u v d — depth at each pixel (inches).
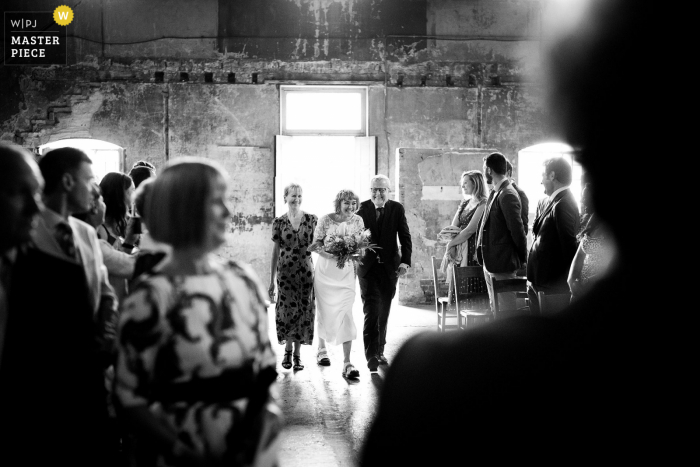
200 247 72.1
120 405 68.4
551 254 177.6
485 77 433.4
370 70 430.3
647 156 16.1
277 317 233.9
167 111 422.9
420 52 431.8
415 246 414.3
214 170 75.0
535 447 17.0
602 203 17.2
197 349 68.5
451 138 433.7
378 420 19.0
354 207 226.7
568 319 17.8
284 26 427.5
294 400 191.6
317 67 428.8
